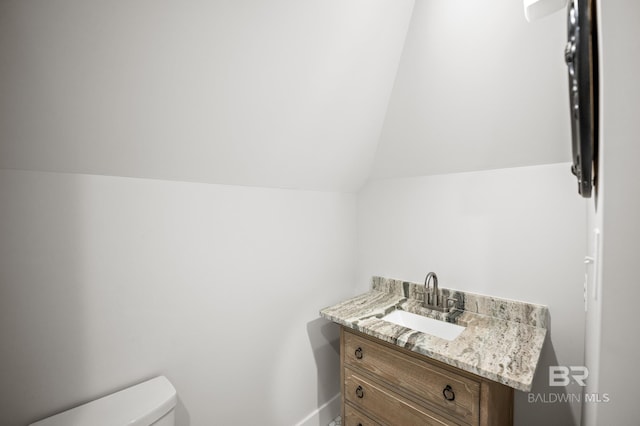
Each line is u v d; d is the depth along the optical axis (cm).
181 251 131
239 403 154
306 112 146
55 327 99
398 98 169
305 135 156
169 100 107
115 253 112
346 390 168
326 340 204
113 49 89
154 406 103
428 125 168
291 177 172
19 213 92
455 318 162
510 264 158
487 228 165
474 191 169
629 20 52
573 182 138
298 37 119
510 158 153
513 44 125
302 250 187
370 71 151
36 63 81
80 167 102
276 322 172
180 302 131
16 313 92
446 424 127
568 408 144
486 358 117
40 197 96
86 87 90
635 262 53
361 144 187
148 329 121
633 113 52
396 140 186
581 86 60
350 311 174
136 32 90
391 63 154
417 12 139
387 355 147
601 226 57
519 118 140
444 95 153
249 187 157
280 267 174
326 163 181
